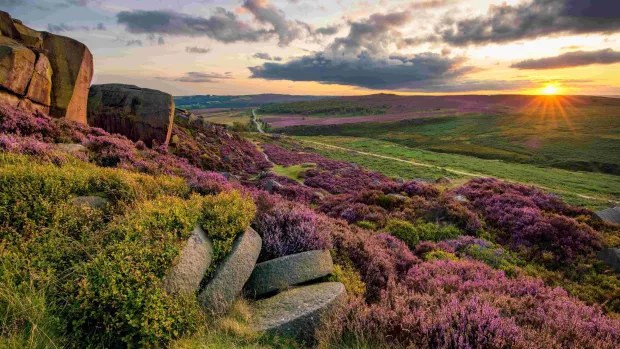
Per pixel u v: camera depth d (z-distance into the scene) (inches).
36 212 209.8
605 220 512.4
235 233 242.4
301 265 250.2
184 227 217.5
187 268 193.5
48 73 717.3
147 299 166.2
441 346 163.2
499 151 3678.6
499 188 689.6
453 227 508.4
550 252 410.6
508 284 265.9
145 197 286.2
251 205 294.5
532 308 219.6
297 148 3142.2
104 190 285.7
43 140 510.9
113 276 166.6
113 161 516.1
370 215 569.0
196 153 1182.3
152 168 506.6
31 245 186.2
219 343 168.6
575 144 3772.1
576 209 558.3
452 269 310.0
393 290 233.6
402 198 657.0
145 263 177.6
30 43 725.3
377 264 310.2
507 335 169.5
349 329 187.6
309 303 210.7
